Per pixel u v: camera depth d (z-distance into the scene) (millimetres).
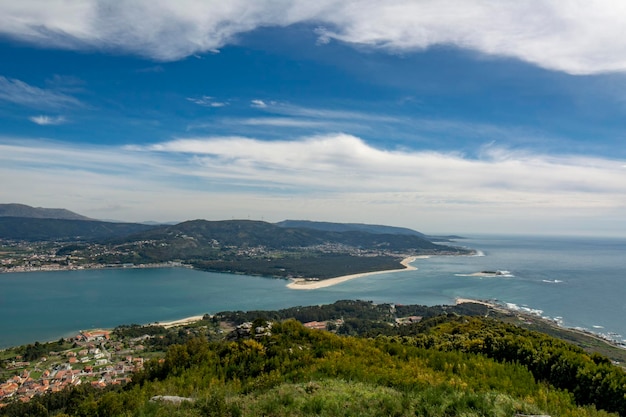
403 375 17047
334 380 16469
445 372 18797
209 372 20859
